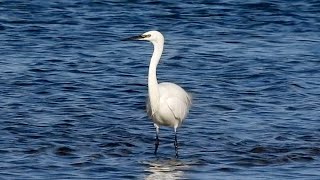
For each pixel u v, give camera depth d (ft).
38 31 83.71
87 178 43.91
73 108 58.59
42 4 94.68
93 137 51.60
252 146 50.47
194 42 81.25
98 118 56.29
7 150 48.39
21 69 69.46
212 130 53.93
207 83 67.31
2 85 64.44
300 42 81.97
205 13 92.94
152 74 48.01
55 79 66.80
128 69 71.05
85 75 68.59
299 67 72.69
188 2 97.71
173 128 51.55
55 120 55.31
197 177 44.39
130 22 88.69
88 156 47.62
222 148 49.98
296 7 95.76
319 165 46.88
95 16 90.48
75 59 73.67
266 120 56.65
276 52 77.82
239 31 86.22
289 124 55.67
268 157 48.08
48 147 49.14
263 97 63.26
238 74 70.23
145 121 55.77
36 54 74.90
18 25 85.81
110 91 63.82
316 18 91.71
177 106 48.19
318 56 76.54
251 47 79.66
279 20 90.68
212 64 73.31
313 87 66.54
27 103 59.72
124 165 46.29
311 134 53.31
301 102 61.82
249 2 97.66
